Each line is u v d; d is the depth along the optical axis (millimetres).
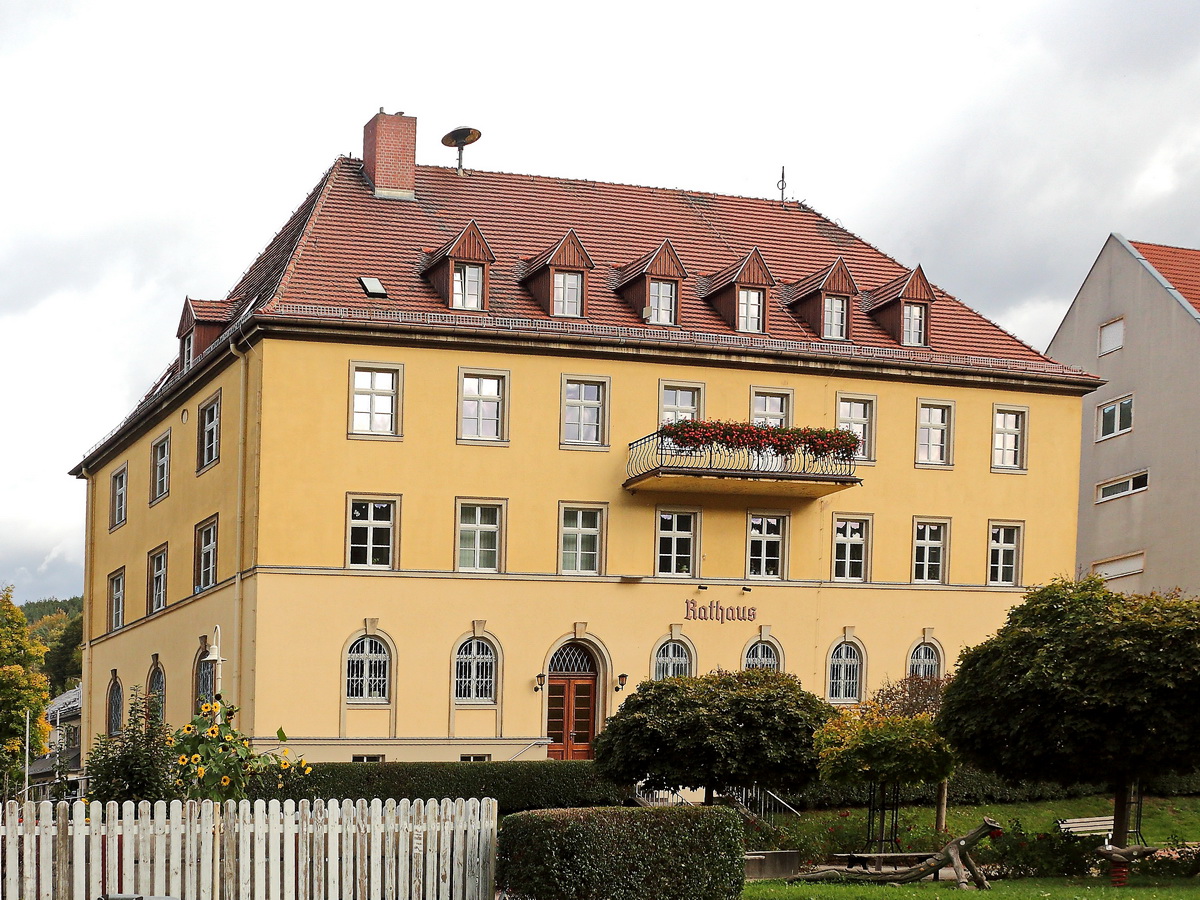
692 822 18234
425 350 34656
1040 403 39938
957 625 38531
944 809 29312
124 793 21734
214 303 38688
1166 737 21859
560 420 35625
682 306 38188
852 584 37719
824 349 38000
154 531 41438
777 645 36906
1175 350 44438
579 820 17578
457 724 34219
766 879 24188
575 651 35688
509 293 36938
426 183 40031
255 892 16078
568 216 40875
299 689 33094
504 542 34969
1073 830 27766
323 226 37125
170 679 39188
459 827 17562
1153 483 44844
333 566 33594
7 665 59688
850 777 26375
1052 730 22625
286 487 33438
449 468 34656
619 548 35906
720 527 36875
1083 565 47406
